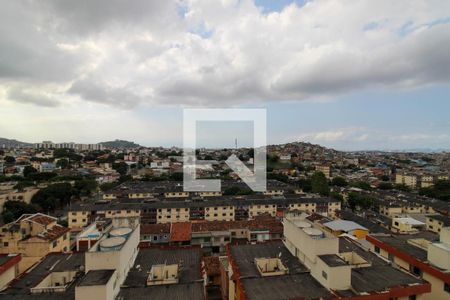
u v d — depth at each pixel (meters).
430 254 37.06
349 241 47.44
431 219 85.06
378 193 132.25
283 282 33.50
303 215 46.34
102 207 93.88
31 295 31.45
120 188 131.75
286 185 143.50
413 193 146.75
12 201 104.38
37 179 160.12
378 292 30.36
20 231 59.91
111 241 35.19
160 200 105.44
